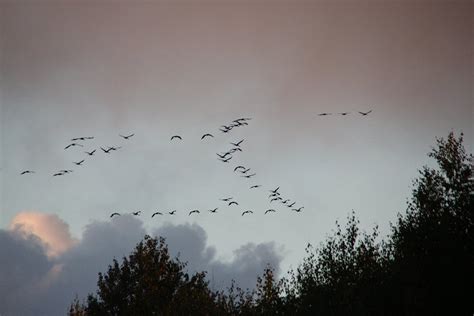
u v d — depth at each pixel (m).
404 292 40.31
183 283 53.56
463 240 41.16
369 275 41.78
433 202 43.69
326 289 41.75
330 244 43.91
